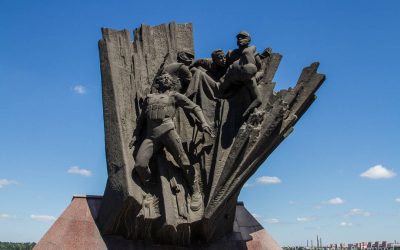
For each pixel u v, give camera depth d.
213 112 11.06
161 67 11.38
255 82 10.51
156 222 10.19
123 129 10.48
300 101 10.41
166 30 11.95
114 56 10.97
